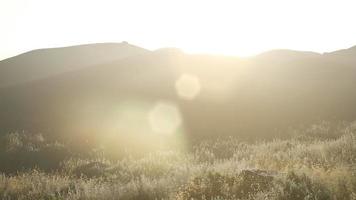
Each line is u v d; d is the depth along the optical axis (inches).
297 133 1087.6
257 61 2578.7
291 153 593.0
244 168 402.0
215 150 893.2
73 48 4097.0
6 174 799.7
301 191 314.0
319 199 302.5
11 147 1063.6
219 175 364.2
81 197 386.6
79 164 750.5
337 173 355.9
